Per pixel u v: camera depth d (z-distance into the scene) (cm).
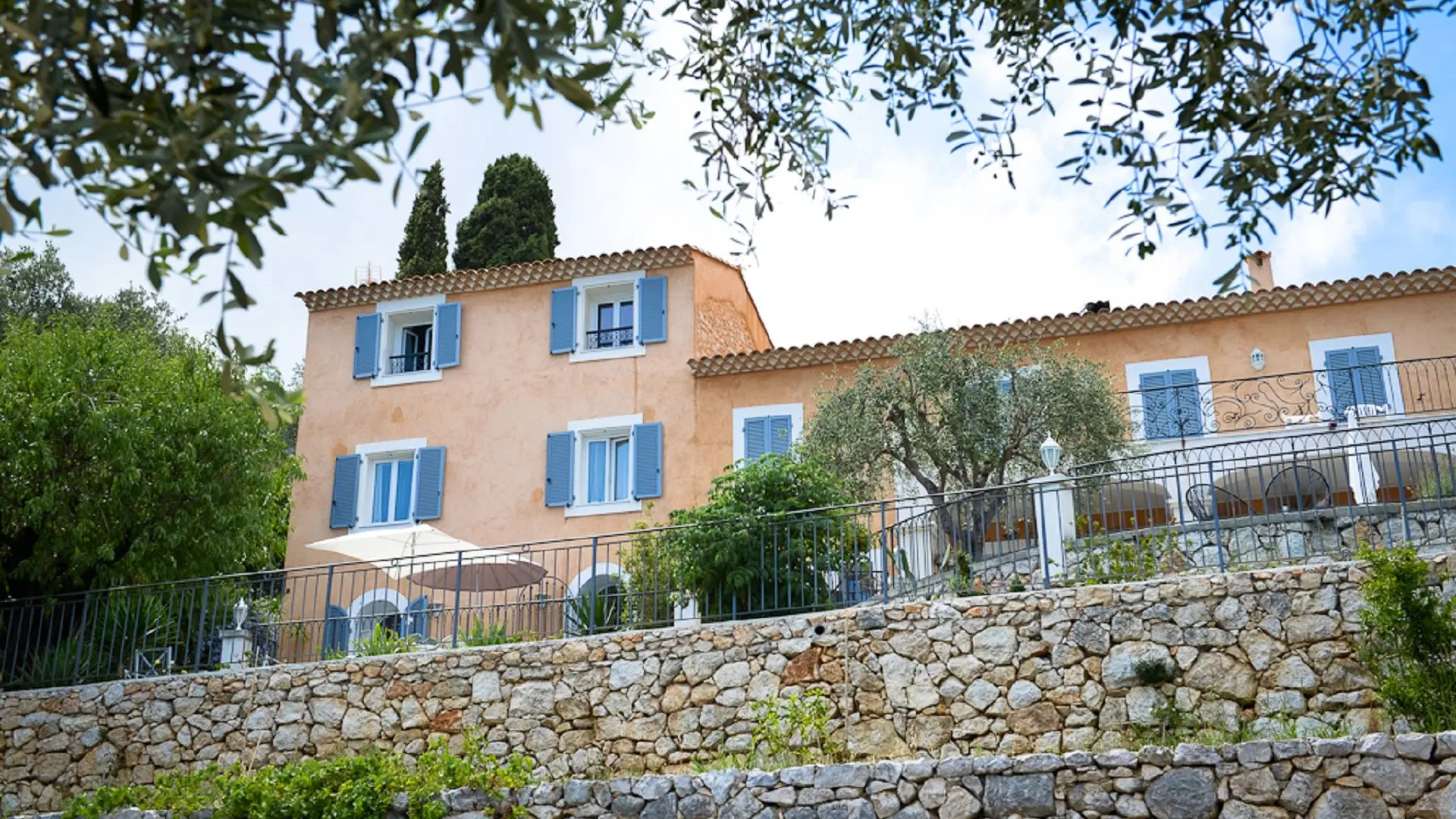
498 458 2081
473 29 391
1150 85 567
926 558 1448
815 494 1366
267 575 1566
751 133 655
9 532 1595
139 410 1673
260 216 409
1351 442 1542
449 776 1038
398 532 1680
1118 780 867
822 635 1151
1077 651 1062
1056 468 1403
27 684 1436
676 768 1157
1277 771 836
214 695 1346
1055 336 1884
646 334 2084
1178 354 1848
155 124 396
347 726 1284
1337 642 991
